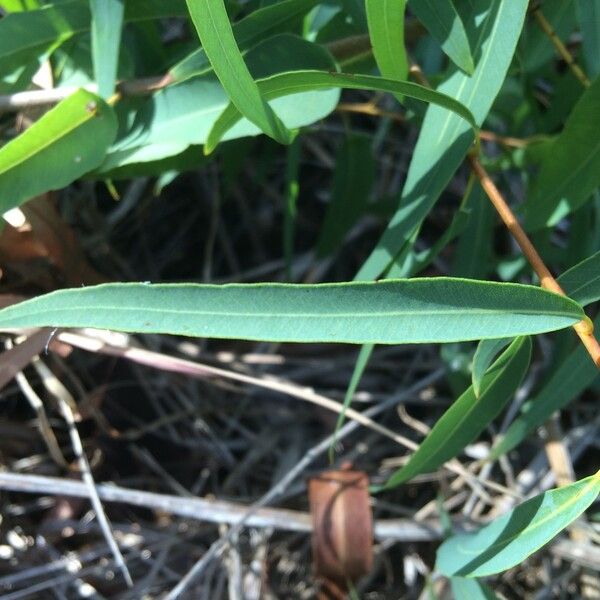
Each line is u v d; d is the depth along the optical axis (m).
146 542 0.47
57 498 0.47
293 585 0.48
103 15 0.37
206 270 0.56
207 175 0.58
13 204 0.35
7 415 0.48
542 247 0.46
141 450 0.50
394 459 0.52
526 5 0.33
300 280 0.59
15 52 0.39
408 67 0.37
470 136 0.34
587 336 0.28
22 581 0.45
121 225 0.56
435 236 0.60
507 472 0.49
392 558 0.48
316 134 0.60
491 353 0.31
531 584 0.47
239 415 0.53
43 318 0.28
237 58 0.30
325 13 0.40
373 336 0.27
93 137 0.36
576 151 0.38
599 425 0.51
